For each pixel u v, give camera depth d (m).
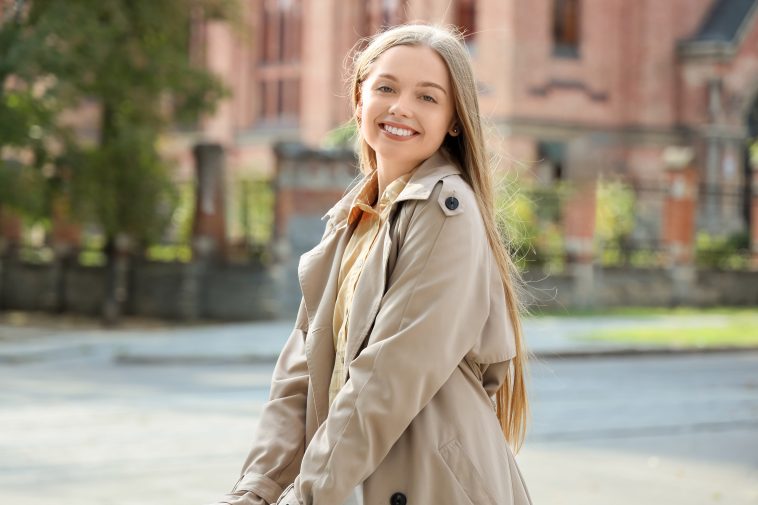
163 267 25.77
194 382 14.29
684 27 41.06
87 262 27.12
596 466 8.36
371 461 2.42
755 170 42.31
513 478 2.70
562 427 10.31
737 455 8.98
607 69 40.44
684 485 7.69
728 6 41.31
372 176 2.88
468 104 2.71
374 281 2.58
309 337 2.79
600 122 40.22
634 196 32.03
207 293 25.56
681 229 29.41
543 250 27.97
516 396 2.84
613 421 10.78
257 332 22.08
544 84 39.16
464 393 2.60
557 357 18.12
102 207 23.78
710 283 29.61
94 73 23.02
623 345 18.98
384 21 41.00
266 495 2.75
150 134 24.61
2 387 13.43
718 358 18.53
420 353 2.44
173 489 7.43
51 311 27.00
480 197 2.73
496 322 2.68
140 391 13.15
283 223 25.12
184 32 26.23
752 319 25.53
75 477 7.80
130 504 6.95
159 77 24.55
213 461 8.47
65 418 10.67
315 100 42.59
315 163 25.03
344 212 2.90
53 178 23.66
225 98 26.66
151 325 24.17
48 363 17.33
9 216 28.02
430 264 2.50
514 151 38.44
